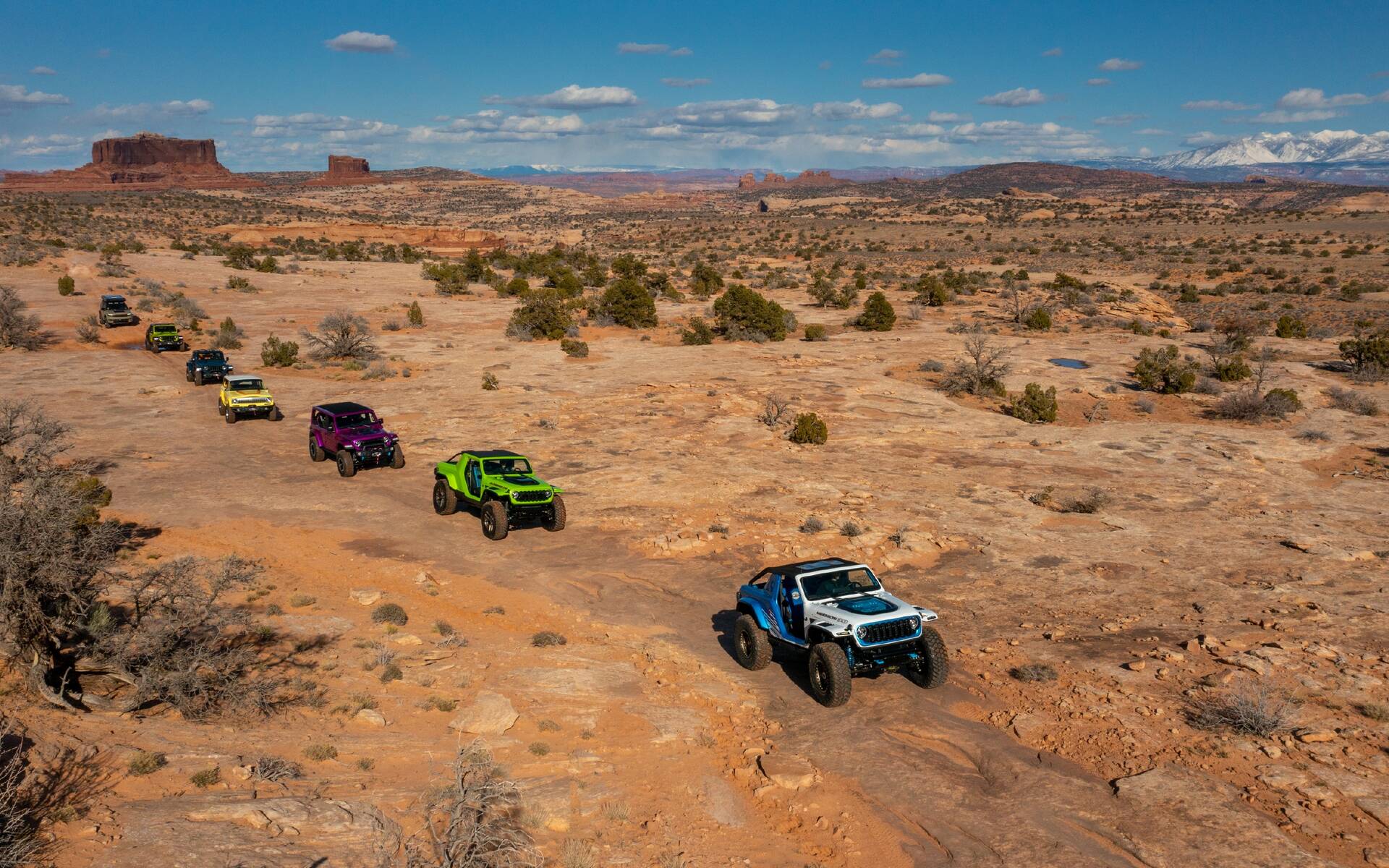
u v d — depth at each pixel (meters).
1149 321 63.03
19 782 7.10
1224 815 7.90
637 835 7.76
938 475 24.11
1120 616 13.84
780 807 8.52
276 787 7.91
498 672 11.67
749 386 36.94
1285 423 32.50
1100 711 10.29
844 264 120.69
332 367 41.06
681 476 23.22
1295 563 16.41
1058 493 22.23
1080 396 37.22
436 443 26.69
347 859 6.69
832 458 25.88
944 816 8.18
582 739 9.73
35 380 35.47
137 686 9.49
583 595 15.25
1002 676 11.62
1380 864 7.07
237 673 10.73
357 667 11.52
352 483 22.38
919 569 16.52
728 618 14.24
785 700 11.07
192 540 17.22
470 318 59.06
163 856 6.35
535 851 7.12
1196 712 10.12
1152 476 24.55
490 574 16.14
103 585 10.50
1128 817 8.00
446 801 7.57
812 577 11.66
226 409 29.52
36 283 64.88
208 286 70.81
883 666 10.92
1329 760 8.88
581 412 31.53
